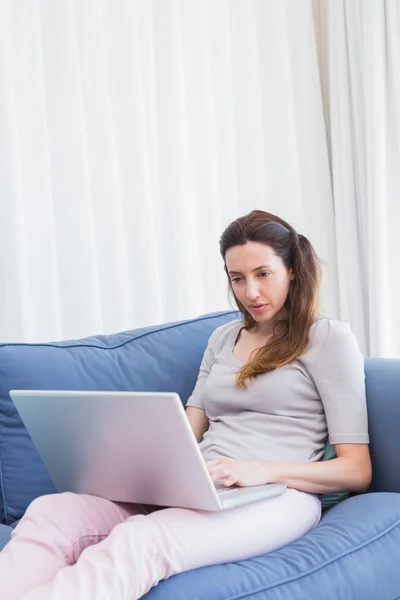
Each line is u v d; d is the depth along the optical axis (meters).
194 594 1.18
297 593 1.23
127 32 2.52
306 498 1.48
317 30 2.98
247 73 2.78
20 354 1.77
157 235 2.61
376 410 1.63
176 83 2.61
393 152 2.76
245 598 1.19
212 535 1.28
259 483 1.44
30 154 2.38
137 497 1.41
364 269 2.87
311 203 2.89
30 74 2.37
